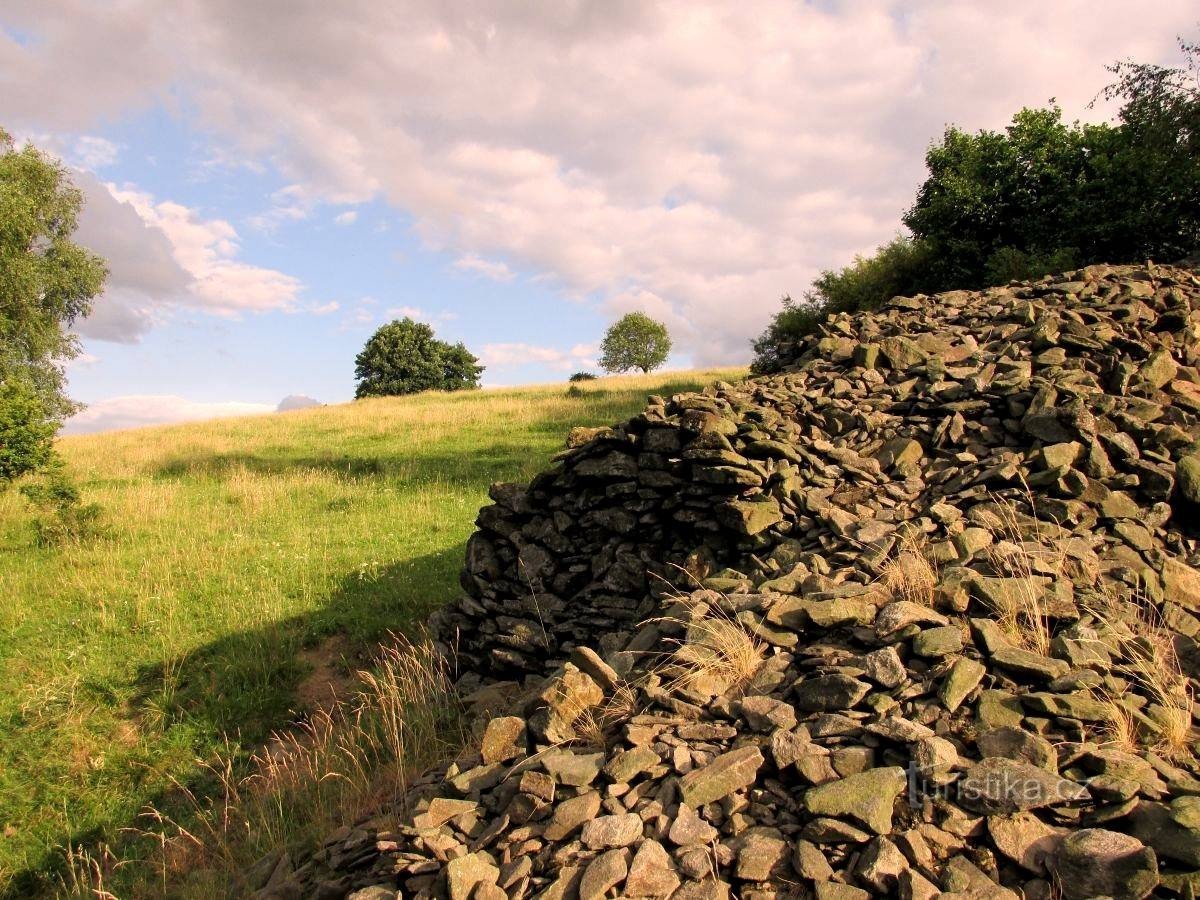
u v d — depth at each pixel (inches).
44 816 303.4
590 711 181.9
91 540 554.6
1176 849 119.2
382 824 185.9
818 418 340.8
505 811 156.4
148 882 256.1
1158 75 817.5
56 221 1424.7
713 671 180.9
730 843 135.1
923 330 440.8
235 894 207.2
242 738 335.3
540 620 310.0
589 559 313.0
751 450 296.8
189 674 379.9
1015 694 157.2
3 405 663.1
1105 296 429.4
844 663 172.6
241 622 418.9
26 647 409.1
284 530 572.7
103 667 387.9
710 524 275.9
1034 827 129.1
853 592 197.0
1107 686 160.4
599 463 314.0
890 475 295.4
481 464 765.3
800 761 145.1
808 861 127.6
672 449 299.6
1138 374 325.4
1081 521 240.2
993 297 488.1
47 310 1391.5
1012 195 883.4
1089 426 275.9
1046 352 354.9
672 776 151.2
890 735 145.7
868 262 1069.8
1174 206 805.9
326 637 404.2
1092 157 863.1
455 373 2923.2
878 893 122.4
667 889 127.6
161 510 627.2
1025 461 272.1
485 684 314.0
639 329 3250.5
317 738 320.5
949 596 189.3
